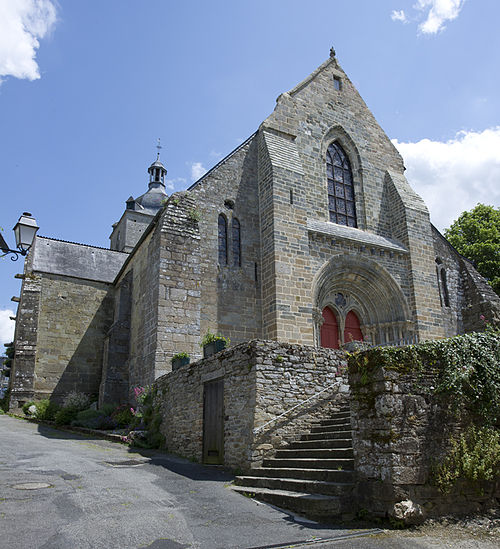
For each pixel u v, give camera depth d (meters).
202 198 17.36
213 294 16.45
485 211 31.33
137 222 40.66
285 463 8.71
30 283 22.61
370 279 19.17
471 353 7.95
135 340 18.41
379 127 22.77
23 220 10.84
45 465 9.41
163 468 9.94
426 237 20.86
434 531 6.30
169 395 13.21
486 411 7.78
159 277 15.41
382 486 6.60
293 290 16.62
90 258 26.83
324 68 21.88
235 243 17.59
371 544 5.69
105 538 5.54
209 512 6.82
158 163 50.22
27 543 5.27
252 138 19.17
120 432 14.50
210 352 12.61
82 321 23.42
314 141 20.20
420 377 7.33
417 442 6.94
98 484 8.00
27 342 21.52
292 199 17.70
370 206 20.88
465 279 22.61
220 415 10.55
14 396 20.69
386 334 19.11
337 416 10.08
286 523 6.42
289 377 10.06
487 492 7.38
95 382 22.91
